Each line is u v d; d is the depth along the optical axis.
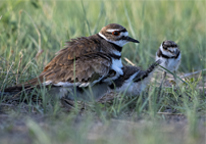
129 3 20.38
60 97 10.06
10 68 11.49
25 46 15.25
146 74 10.94
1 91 10.73
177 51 12.38
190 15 20.25
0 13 15.91
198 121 8.70
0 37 14.92
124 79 10.62
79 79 9.71
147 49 16.03
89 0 22.28
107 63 10.16
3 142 7.22
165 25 19.06
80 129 7.74
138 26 18.16
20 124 8.36
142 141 7.16
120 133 7.77
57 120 8.67
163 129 8.15
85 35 15.75
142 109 9.83
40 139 7.27
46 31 16.11
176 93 11.07
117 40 10.98
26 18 17.31
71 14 19.28
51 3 19.95
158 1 22.12
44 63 13.48
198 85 12.54
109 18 17.19
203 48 16.33
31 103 10.30
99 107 9.66
